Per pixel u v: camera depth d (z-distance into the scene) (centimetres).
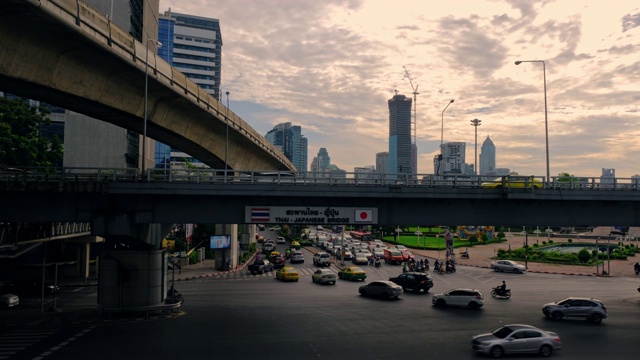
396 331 2642
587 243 9175
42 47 2445
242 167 6188
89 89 2964
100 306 3064
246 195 2850
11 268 5456
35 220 2828
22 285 3888
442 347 2317
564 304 2991
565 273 5562
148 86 3488
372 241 9931
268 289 4297
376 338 2486
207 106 4338
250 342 2397
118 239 2956
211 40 18825
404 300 3688
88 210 2866
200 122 4691
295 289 4303
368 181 3141
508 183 3000
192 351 2225
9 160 4250
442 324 2822
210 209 2920
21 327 2748
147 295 3089
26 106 4628
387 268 6116
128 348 2275
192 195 2892
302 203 2950
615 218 3117
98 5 6394
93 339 2456
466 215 3069
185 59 18425
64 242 5372
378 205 3017
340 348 2292
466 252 7081
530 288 4403
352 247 7794
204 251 7025
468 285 4562
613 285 4634
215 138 5153
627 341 2458
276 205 2934
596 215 3112
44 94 2781
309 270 5900
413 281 4103
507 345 2170
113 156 6562
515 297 3884
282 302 3591
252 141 5847
